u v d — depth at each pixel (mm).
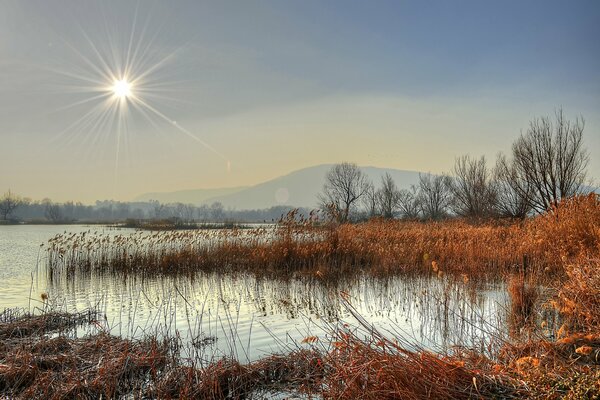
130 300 14391
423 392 5227
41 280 19172
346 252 19250
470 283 13953
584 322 7168
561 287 9820
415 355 5727
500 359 6375
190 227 38281
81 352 8320
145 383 7105
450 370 5449
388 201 58875
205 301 13812
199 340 9430
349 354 6348
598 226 13680
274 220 20562
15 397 6484
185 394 6477
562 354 6039
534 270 13273
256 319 11312
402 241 22109
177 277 18938
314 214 20641
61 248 21094
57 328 10570
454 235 22344
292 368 7426
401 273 17297
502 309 10391
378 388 5445
